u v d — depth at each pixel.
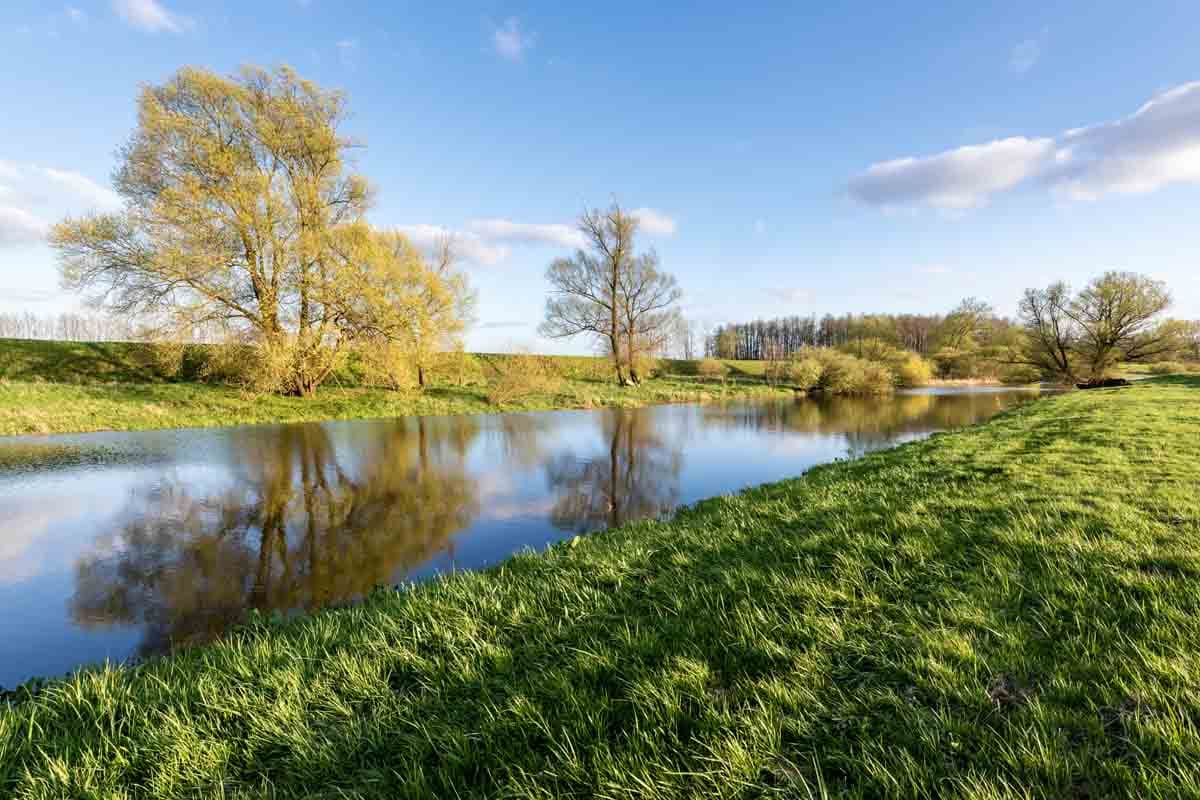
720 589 4.30
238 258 22.02
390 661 3.69
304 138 24.20
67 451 15.06
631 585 4.78
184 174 21.17
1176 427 10.45
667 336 41.84
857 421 24.22
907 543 4.79
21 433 17.33
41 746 2.96
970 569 4.17
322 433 18.94
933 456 9.96
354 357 28.59
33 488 11.38
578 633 3.84
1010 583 3.82
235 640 4.95
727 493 10.84
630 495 11.35
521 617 4.25
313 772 2.65
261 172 23.12
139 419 19.36
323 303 23.25
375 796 2.44
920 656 2.98
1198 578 3.60
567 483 12.43
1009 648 3.01
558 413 27.45
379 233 27.14
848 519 5.86
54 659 5.12
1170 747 2.11
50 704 3.53
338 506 10.36
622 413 27.69
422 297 27.47
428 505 10.49
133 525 9.10
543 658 3.58
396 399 26.69
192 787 2.61
